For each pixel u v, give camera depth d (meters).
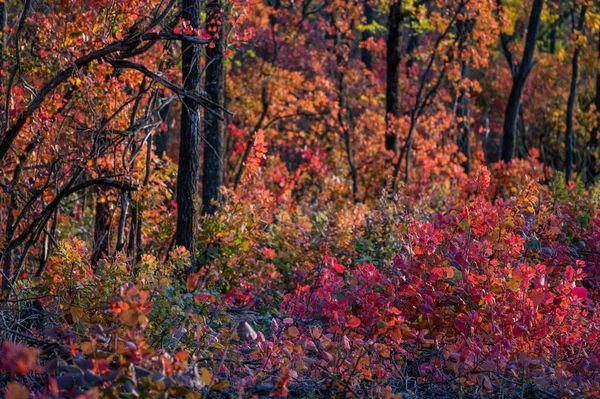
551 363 6.71
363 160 27.23
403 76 33.31
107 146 9.92
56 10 10.89
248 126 29.34
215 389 5.29
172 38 8.41
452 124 30.59
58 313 6.73
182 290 9.45
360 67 30.69
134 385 4.83
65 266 7.53
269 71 27.23
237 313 8.53
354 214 15.23
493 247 7.88
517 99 28.08
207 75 17.70
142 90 11.50
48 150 10.36
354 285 7.28
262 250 10.30
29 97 10.35
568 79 40.69
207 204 18.03
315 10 29.83
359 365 6.20
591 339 6.92
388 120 25.58
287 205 18.42
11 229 9.96
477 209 7.98
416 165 27.08
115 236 13.14
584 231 10.37
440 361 6.78
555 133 42.19
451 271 7.16
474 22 25.62
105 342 5.18
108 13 9.85
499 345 6.48
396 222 12.84
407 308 7.40
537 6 28.00
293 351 6.63
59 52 10.64
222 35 13.89
